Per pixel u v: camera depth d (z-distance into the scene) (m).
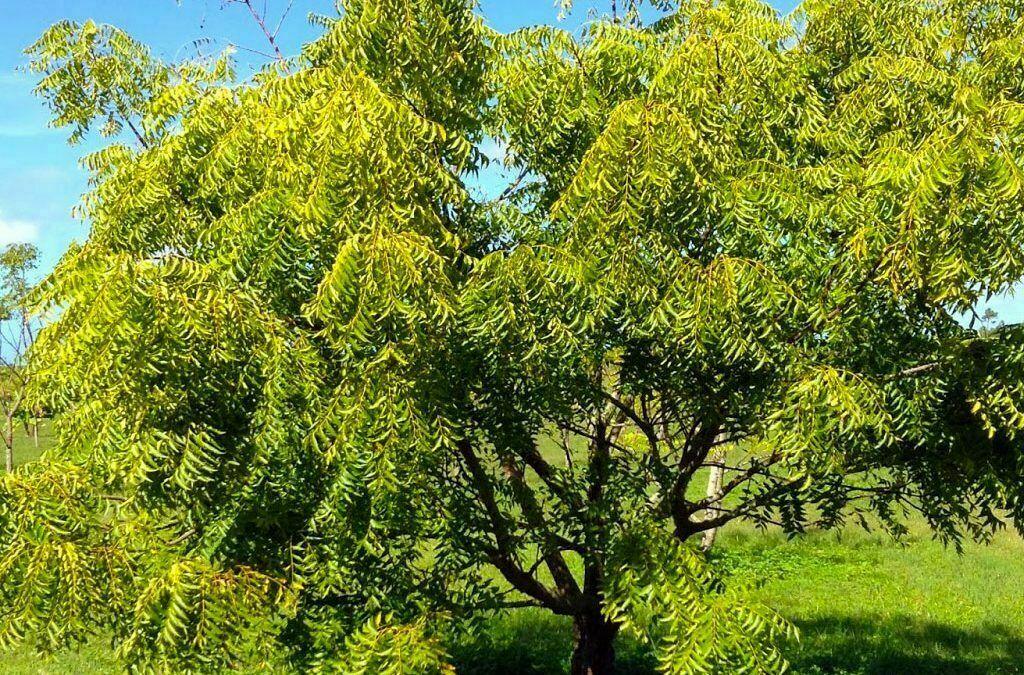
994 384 4.57
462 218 5.33
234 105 5.02
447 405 4.57
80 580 4.11
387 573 5.04
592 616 6.78
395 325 4.24
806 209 4.48
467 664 9.27
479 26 5.50
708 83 4.95
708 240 4.83
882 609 11.77
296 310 4.96
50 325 4.36
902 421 4.78
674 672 4.49
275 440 4.28
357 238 4.08
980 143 3.92
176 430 4.32
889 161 4.32
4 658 9.66
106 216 5.14
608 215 4.46
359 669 4.47
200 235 4.77
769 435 4.63
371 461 4.28
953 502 5.84
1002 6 5.58
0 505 4.21
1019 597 12.41
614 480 5.63
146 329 4.03
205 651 4.39
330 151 4.25
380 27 4.96
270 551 4.84
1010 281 4.16
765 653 4.71
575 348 4.45
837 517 6.32
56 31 7.45
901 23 5.64
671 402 5.48
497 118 5.76
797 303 4.36
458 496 5.29
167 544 4.86
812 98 5.34
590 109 5.48
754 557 14.52
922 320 5.04
